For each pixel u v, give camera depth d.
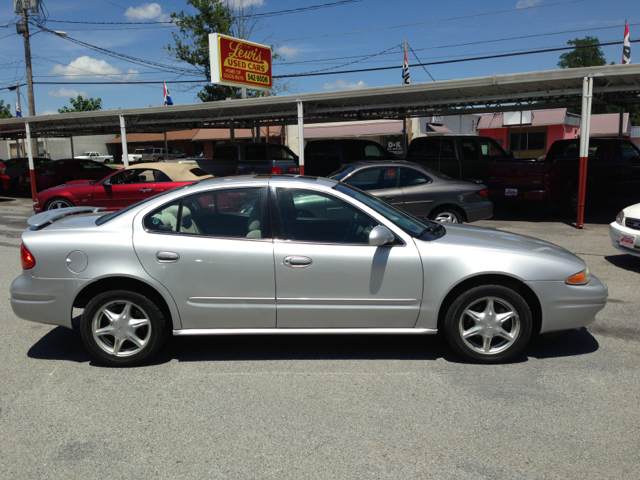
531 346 4.69
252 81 18.23
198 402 3.69
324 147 14.66
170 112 16.75
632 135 38.16
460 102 13.59
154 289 4.23
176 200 4.27
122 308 4.29
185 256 4.14
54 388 3.93
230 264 4.14
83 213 5.32
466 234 4.66
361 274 4.16
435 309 4.21
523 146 34.75
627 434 3.23
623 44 17.73
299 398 3.74
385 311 4.21
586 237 10.16
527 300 4.34
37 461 3.00
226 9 30.61
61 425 3.40
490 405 3.60
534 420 3.40
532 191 12.16
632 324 5.25
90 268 4.16
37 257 4.21
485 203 9.87
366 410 3.55
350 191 4.62
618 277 7.12
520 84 11.88
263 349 4.68
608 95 15.10
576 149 13.16
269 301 4.19
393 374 4.12
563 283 4.20
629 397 3.71
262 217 4.24
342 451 3.07
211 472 2.88
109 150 56.44
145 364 4.35
